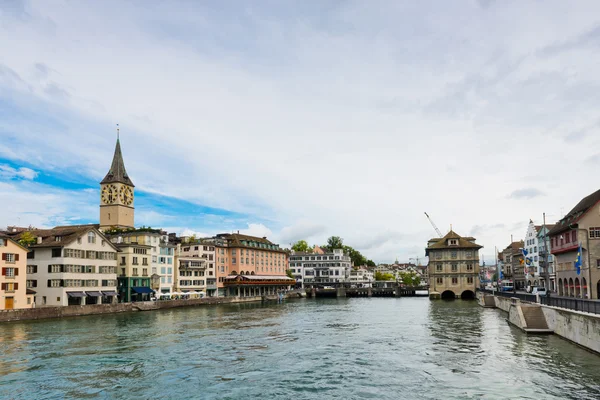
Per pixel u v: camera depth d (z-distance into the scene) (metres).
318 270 195.25
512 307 54.53
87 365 35.44
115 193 130.38
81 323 63.56
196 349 42.31
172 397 27.23
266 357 38.50
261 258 156.62
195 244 129.75
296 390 28.48
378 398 26.55
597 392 25.53
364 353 39.69
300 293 155.12
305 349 42.12
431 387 28.22
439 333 50.34
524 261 73.62
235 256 141.88
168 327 59.28
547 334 44.84
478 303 101.38
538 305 49.50
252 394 27.78
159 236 110.56
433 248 122.38
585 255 63.19
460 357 36.28
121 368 34.44
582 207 69.56
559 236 74.19
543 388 26.70
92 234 88.06
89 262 86.88
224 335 51.69
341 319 70.12
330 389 28.58
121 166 134.38
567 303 41.50
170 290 113.12
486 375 30.25
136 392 28.25
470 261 120.94
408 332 52.50
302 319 70.69
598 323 32.50
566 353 34.69
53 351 41.16
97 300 88.81
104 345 44.50
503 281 161.38
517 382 28.12
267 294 146.38
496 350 38.09
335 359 37.34
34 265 82.75
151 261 105.94
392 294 159.00
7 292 70.88
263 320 69.19
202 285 126.81
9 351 41.16
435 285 122.44
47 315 69.81
